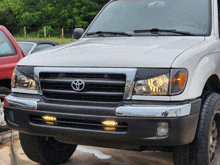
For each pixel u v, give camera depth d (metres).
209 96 4.07
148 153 5.59
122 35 5.05
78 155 5.48
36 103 3.92
